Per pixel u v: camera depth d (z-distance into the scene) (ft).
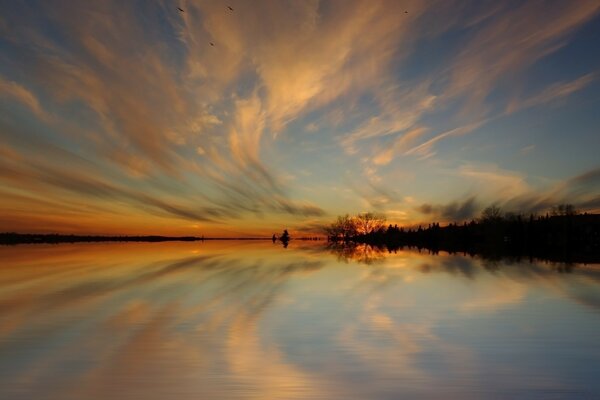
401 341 35.70
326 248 266.77
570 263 116.37
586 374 27.71
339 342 35.45
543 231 361.10
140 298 56.90
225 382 26.66
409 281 74.23
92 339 36.45
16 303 53.42
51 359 31.12
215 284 71.10
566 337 36.60
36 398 24.29
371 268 101.86
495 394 24.73
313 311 48.03
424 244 361.92
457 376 27.50
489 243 363.76
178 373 28.25
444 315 45.65
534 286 66.90
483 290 62.95
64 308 50.16
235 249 250.37
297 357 31.53
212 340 36.11
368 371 28.53
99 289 65.62
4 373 28.19
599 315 45.27
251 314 46.50
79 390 25.38
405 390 25.34
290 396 24.61
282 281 75.00
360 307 50.31
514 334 37.63
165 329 39.91
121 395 24.67
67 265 114.93
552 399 24.07
